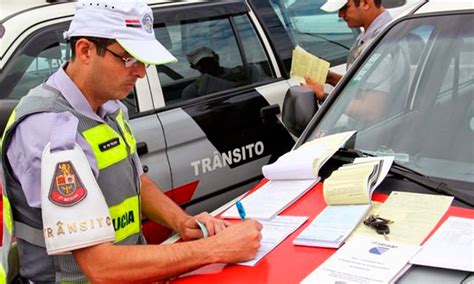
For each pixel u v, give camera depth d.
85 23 1.86
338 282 1.64
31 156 1.83
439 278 1.60
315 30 4.85
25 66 3.23
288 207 2.19
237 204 2.12
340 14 4.16
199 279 1.84
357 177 2.11
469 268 1.59
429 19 2.70
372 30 3.99
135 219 2.12
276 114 4.17
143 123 3.49
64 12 3.46
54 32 3.37
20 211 1.96
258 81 4.25
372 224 1.90
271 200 2.28
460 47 2.51
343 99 2.72
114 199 2.00
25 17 3.34
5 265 2.02
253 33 4.33
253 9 4.39
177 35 3.85
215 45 4.06
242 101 3.99
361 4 3.99
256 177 4.06
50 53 3.34
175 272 1.86
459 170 2.14
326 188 2.15
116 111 2.15
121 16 1.85
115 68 1.88
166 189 3.55
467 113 2.31
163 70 3.69
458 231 1.79
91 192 1.84
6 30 3.26
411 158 2.28
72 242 1.82
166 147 3.56
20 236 1.98
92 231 1.83
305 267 1.77
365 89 2.68
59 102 1.91
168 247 1.88
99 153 1.95
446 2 2.75
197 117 3.73
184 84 3.79
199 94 3.85
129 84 1.95
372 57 2.78
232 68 4.11
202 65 3.93
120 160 2.02
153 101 3.59
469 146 2.21
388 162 2.22
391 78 2.63
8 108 2.61
